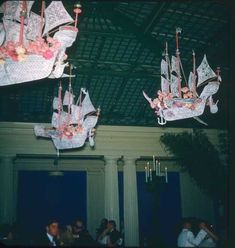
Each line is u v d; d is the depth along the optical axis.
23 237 5.39
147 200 11.30
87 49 7.50
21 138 9.27
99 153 9.84
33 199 10.98
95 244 5.41
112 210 9.70
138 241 9.59
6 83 3.88
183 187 11.05
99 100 9.61
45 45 3.95
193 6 5.95
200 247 4.96
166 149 9.73
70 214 11.25
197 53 7.34
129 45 7.37
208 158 8.86
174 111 5.12
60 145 7.09
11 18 3.87
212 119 8.77
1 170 9.07
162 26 6.66
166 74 5.25
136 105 9.73
